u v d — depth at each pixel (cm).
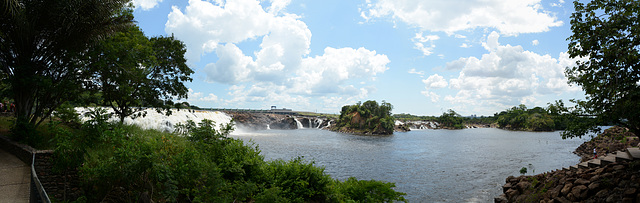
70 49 1587
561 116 1473
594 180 1521
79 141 947
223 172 1352
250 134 10919
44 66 1606
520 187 2152
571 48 1338
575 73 1388
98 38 1634
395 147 8056
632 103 1181
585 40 1250
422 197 3023
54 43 1560
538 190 1953
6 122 1875
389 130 14950
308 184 1529
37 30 1469
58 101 1686
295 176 1530
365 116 16100
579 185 1561
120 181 1067
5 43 1455
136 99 2231
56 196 981
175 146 1470
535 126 18375
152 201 1063
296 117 18162
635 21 1124
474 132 17212
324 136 11681
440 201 2886
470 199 2927
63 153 894
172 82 2439
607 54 1185
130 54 1822
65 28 1502
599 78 1273
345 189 1745
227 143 1616
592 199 1426
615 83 1202
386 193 1694
